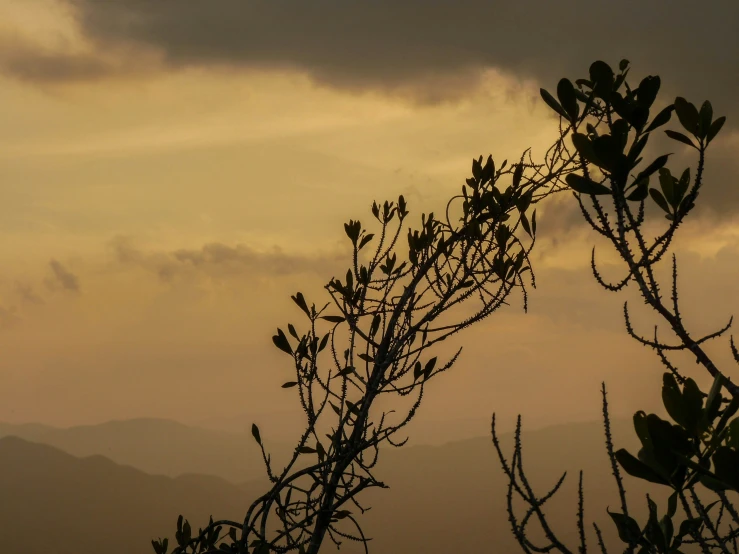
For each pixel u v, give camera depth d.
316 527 7.29
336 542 7.16
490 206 8.30
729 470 3.11
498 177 8.36
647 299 3.91
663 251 3.99
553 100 4.43
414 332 8.08
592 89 4.36
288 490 7.41
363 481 7.39
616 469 3.49
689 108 4.17
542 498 3.15
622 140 4.07
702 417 3.39
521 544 3.09
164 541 8.30
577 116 4.37
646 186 4.34
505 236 8.05
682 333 3.81
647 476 3.45
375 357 8.04
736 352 3.68
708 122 4.15
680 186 4.33
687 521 3.36
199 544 7.71
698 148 4.18
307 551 7.25
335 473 7.55
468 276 8.18
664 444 3.41
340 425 7.79
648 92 4.19
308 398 7.94
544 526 3.12
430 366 7.85
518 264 7.98
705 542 3.21
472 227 8.21
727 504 3.16
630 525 3.41
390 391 7.84
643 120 4.23
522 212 7.97
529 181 8.06
